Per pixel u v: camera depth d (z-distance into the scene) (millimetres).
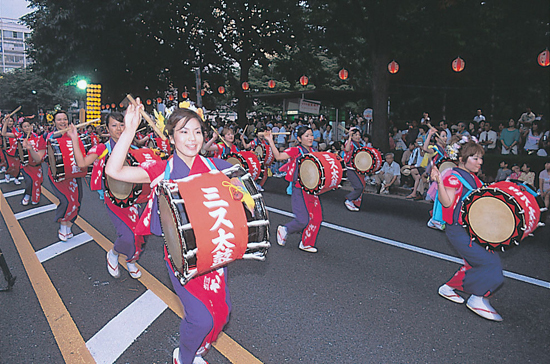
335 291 4312
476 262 3658
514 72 19266
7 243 6016
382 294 4246
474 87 21297
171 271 2502
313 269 4945
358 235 6457
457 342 3352
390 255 5473
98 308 3900
